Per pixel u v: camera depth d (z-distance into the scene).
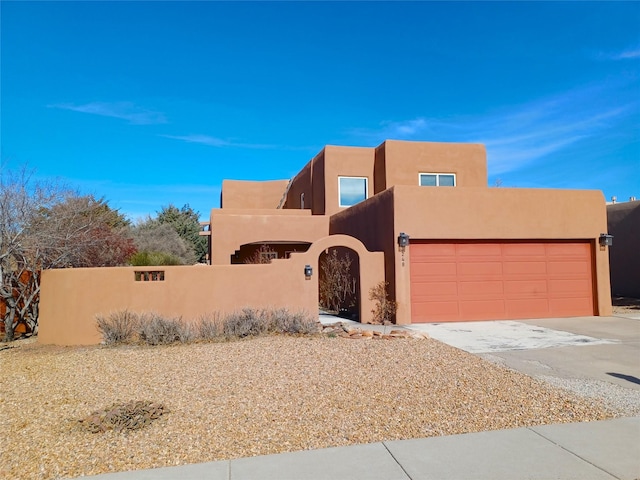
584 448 5.16
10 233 14.59
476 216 15.16
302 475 4.58
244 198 31.97
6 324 14.09
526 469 4.69
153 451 5.15
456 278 15.10
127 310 12.52
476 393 7.06
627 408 6.47
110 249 19.44
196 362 9.16
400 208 14.71
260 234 21.69
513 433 5.58
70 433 5.70
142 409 6.28
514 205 15.45
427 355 9.50
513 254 15.55
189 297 13.41
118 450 5.18
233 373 8.24
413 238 14.75
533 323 14.59
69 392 7.48
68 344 12.56
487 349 10.58
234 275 13.82
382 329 13.49
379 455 5.00
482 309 15.20
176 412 6.32
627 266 22.12
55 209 16.44
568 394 7.08
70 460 4.96
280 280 14.18
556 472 4.62
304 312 13.34
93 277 12.77
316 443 5.33
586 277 16.03
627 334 12.55
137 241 34.41
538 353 10.15
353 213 18.66
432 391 7.14
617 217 22.72
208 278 13.60
